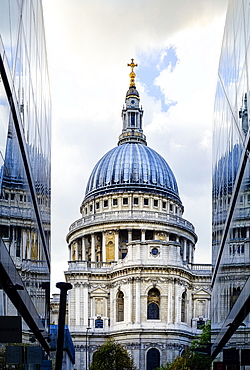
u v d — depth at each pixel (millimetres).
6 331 25984
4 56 23922
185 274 132750
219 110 49500
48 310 56000
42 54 44312
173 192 166625
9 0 24969
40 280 44625
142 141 179375
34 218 39844
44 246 49625
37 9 38781
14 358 28438
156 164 167875
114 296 134125
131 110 181125
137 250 131250
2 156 24406
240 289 33875
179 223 157875
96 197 162250
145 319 127438
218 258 49500
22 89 30641
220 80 48469
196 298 136250
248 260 30562
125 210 154500
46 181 51656
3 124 24359
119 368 110375
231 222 38656
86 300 135250
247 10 30125
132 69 188500
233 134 37500
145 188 160625
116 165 165375
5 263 26578
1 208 25281
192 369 96188
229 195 40156
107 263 144000
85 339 131750
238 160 34750
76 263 138000
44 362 47250
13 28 26438
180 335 126250
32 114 36781
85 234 156375
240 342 34250
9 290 28500
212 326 58188
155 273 129375
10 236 28141
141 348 124250
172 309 127812
